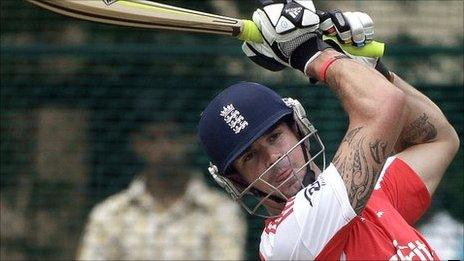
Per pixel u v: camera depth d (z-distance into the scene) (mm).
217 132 12727
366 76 12156
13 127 23828
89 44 24234
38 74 23641
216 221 22516
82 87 23500
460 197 22750
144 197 22766
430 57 23078
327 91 22953
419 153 13836
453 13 26094
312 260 11922
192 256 22438
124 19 12250
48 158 23781
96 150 23484
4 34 25688
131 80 23281
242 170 12820
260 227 22562
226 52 23000
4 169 23875
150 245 22531
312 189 12000
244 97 12734
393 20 26141
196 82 23094
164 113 23141
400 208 13242
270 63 12688
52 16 25719
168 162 22891
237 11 25484
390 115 11977
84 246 22656
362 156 11914
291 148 12641
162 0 24953
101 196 23469
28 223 23797
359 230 12234
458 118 22969
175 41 25344
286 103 12836
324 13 12562
